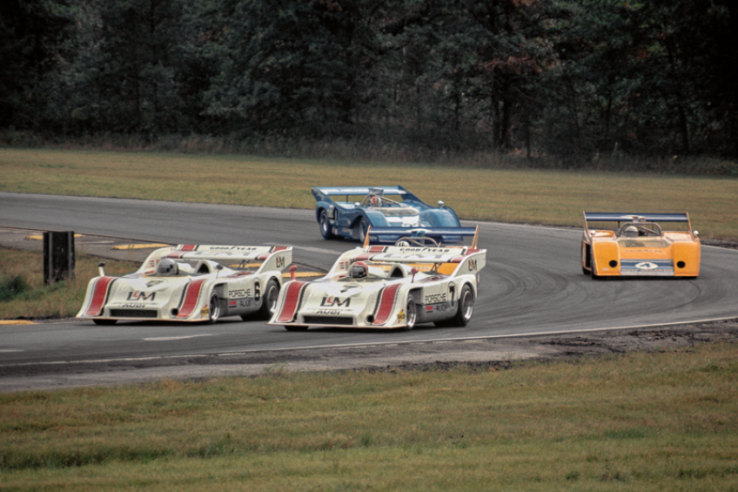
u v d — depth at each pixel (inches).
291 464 839.1
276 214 4753.9
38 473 820.6
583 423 1031.0
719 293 2503.7
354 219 3486.7
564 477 783.7
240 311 2053.4
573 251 3516.2
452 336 1822.1
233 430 994.1
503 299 2445.9
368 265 2113.7
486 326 1989.4
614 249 2802.7
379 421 1038.4
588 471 803.4
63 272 2672.2
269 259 2194.9
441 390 1230.9
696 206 5556.1
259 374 1360.7
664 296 2455.7
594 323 2015.3
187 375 1355.8
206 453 896.3
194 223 4279.0
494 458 859.4
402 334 1847.9
